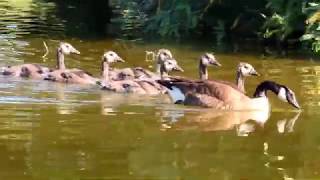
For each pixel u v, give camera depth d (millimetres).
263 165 9367
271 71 17953
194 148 10133
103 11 34625
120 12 33781
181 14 25703
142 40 24453
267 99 13719
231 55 21078
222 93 13547
